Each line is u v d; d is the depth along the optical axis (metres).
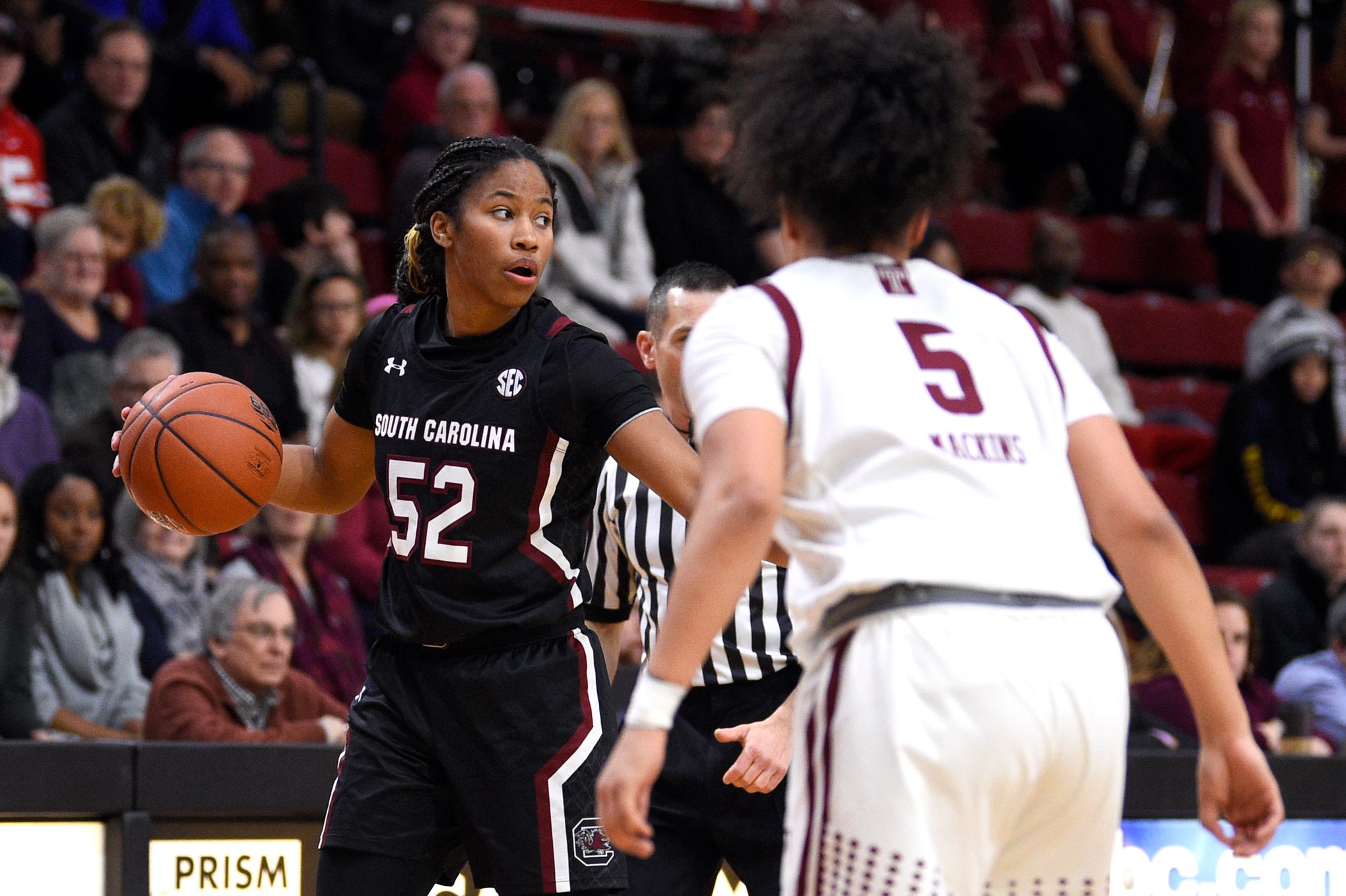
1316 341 22.31
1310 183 29.69
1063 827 5.89
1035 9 29.73
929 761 5.56
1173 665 5.95
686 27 29.44
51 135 19.28
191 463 8.19
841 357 5.93
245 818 10.45
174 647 14.01
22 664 12.70
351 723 8.20
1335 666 16.09
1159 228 28.34
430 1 25.41
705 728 9.19
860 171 6.04
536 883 7.83
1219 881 12.21
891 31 6.20
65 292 16.86
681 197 20.41
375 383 8.24
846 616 5.80
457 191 7.85
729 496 5.54
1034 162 28.17
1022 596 5.74
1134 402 25.14
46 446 15.44
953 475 5.82
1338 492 22.77
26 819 9.84
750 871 9.15
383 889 7.91
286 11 24.81
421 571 7.88
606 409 7.71
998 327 6.24
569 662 7.96
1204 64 29.27
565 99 21.44
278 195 19.58
